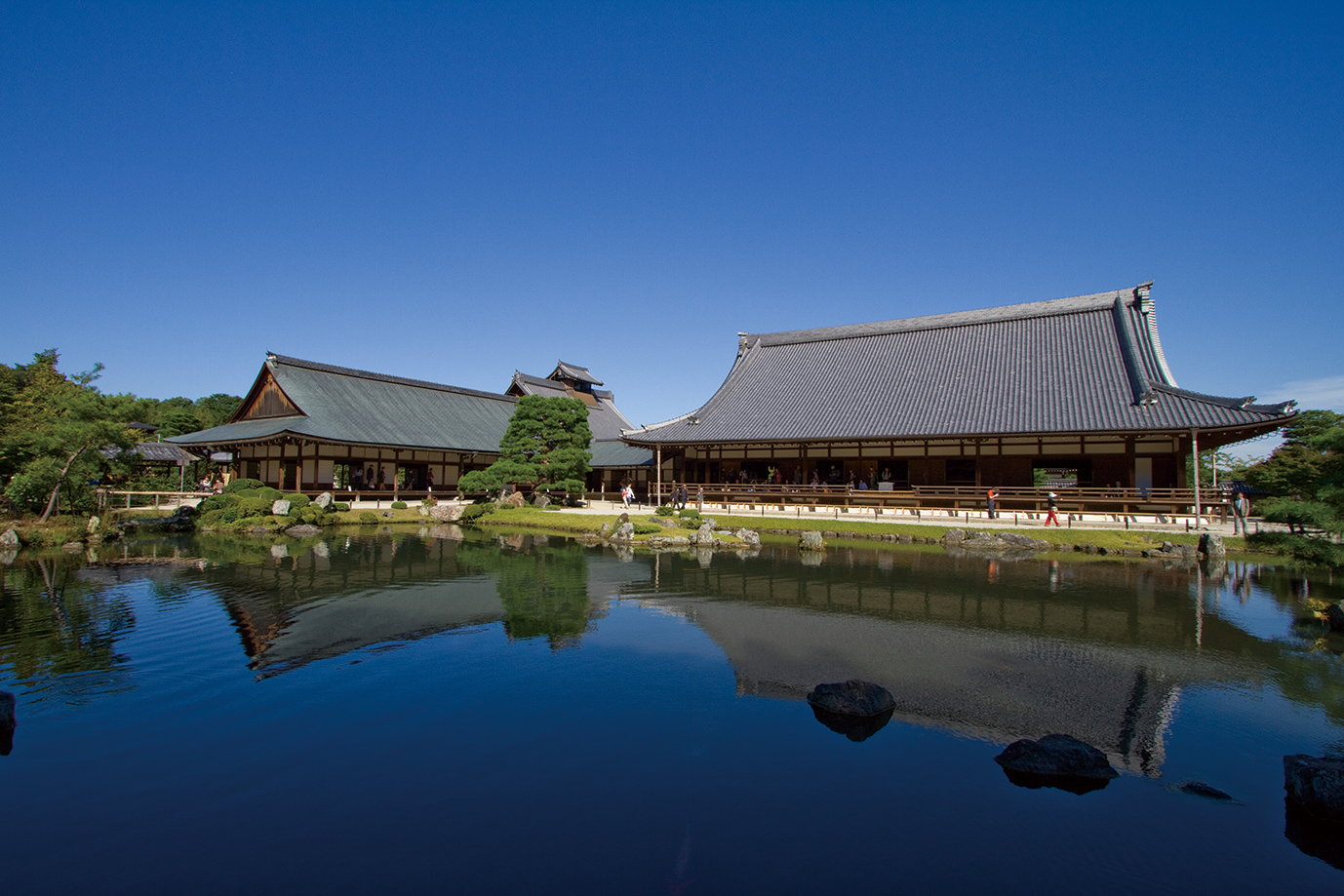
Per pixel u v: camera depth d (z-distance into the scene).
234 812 6.28
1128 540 25.44
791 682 9.98
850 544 27.75
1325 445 16.27
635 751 7.59
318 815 6.24
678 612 14.72
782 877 5.28
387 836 5.89
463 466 51.94
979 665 10.85
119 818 6.18
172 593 16.84
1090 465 32.16
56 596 16.45
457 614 14.48
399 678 10.10
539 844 5.73
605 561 22.92
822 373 43.53
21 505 29.75
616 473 53.84
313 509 35.62
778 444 38.88
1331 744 7.91
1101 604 15.61
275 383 45.81
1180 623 13.72
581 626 13.44
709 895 5.03
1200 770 7.23
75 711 8.76
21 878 5.29
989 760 7.40
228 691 9.50
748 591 17.22
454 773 7.05
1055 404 32.44
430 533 32.78
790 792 6.67
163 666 10.66
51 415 39.78
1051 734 7.91
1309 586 17.83
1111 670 10.62
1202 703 9.19
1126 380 32.22
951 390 36.69
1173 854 5.70
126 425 31.20
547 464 41.22
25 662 10.88
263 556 23.98
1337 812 6.03
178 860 5.54
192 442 43.44
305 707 8.92
